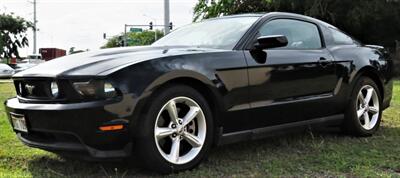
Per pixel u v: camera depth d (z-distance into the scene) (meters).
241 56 4.06
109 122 3.29
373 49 5.64
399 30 25.36
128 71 3.41
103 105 3.28
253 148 4.60
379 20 24.61
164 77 3.51
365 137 5.25
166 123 3.66
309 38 4.89
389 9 24.02
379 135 5.37
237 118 4.00
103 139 3.32
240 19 4.70
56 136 3.49
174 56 3.70
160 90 3.55
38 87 3.59
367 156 4.30
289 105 4.38
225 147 4.63
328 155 4.32
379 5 23.69
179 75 3.60
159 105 3.51
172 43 4.76
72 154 3.51
